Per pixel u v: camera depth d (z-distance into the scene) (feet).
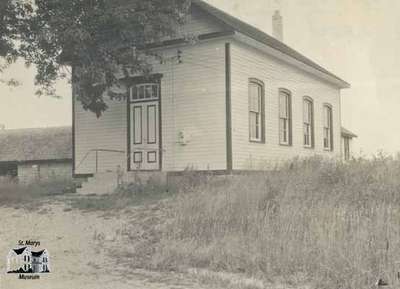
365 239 31.37
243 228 37.78
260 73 66.54
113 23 55.06
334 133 89.51
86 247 39.11
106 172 62.59
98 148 69.72
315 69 78.33
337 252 30.48
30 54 58.85
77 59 57.62
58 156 90.84
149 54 60.59
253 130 65.41
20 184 75.36
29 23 58.23
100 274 31.86
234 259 32.83
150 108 65.92
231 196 42.86
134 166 66.59
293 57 71.56
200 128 61.67
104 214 48.73
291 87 74.84
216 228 38.63
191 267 33.09
